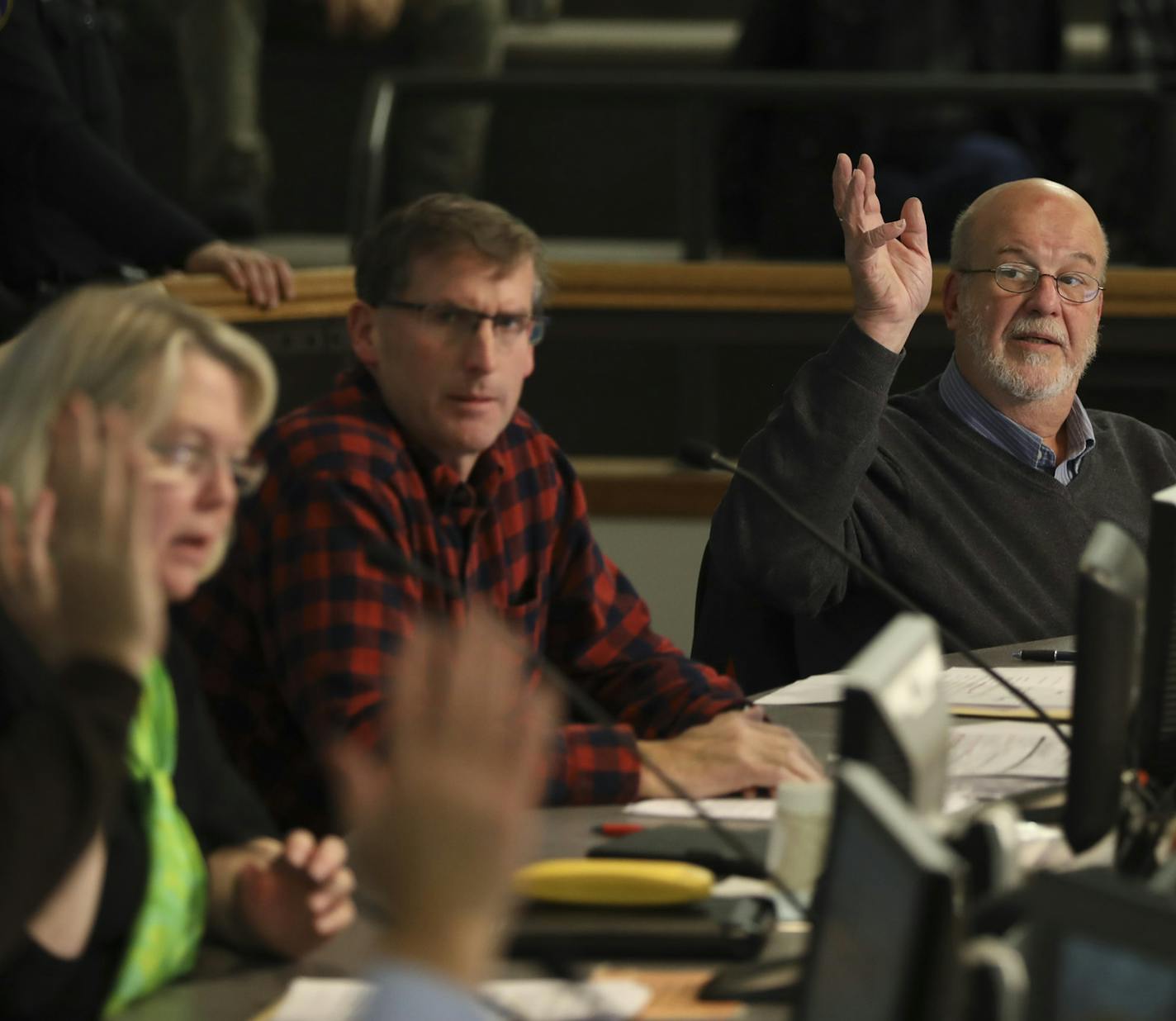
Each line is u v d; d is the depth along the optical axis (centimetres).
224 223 1711
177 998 470
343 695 682
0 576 439
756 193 1620
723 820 614
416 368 747
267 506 720
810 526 712
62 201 1026
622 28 2086
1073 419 1055
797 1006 341
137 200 1035
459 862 296
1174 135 1564
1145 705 569
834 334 1542
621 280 1553
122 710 428
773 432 945
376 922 526
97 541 436
